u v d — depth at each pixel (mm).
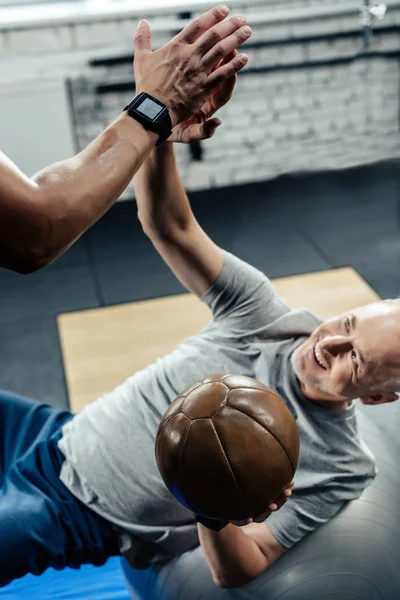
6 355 2832
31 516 1442
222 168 4277
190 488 1020
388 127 4348
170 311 2947
